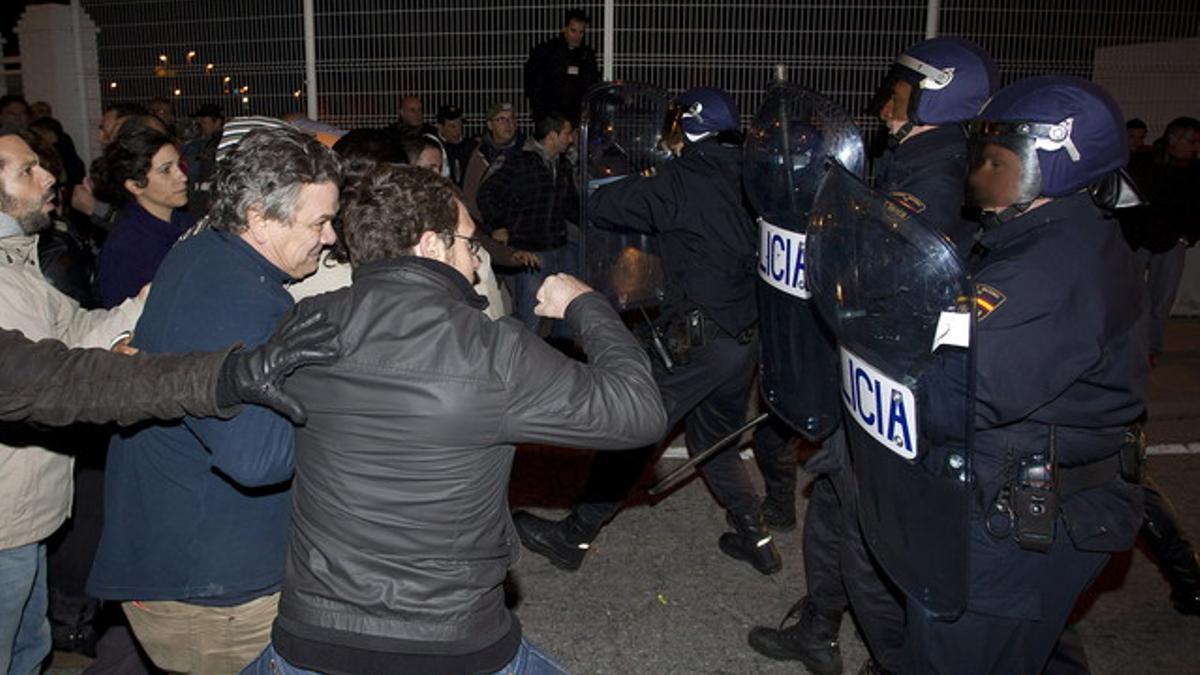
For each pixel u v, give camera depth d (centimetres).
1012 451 215
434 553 179
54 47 897
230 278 206
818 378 294
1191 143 593
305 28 812
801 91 298
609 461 387
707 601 383
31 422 189
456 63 800
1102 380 214
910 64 293
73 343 255
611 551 424
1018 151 207
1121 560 418
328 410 178
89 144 910
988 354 204
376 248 186
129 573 219
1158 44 788
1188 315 854
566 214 668
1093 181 209
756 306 370
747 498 401
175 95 873
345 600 179
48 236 311
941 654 229
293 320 179
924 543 219
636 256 419
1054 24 773
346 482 178
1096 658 348
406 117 790
